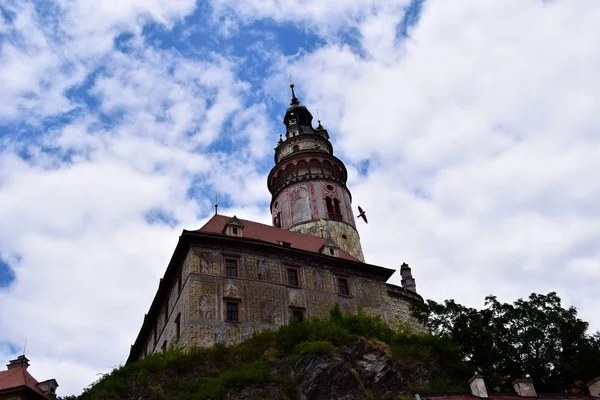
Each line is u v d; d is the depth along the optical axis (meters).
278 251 41.47
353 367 32.62
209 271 38.06
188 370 32.28
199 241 39.06
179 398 29.41
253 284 38.84
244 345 34.53
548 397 27.80
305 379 31.06
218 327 35.72
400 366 33.97
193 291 36.59
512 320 37.19
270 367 32.22
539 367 34.94
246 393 29.91
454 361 35.12
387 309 43.31
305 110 70.19
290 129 66.62
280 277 40.28
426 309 39.03
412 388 32.78
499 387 34.38
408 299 46.59
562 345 35.81
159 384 30.88
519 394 27.92
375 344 34.91
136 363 32.28
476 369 34.84
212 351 33.53
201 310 36.00
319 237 48.53
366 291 43.31
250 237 43.56
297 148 62.12
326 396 30.47
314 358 31.73
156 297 44.28
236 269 39.12
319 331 34.12
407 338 36.66
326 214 53.47
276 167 59.03
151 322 47.09
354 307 41.75
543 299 38.38
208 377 32.00
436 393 25.86
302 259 42.22
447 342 36.03
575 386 34.34
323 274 42.31
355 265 44.09
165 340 40.25
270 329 36.66
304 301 39.94
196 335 34.75
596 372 33.69
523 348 35.97
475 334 36.09
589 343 35.75
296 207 54.53
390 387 32.44
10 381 34.62
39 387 35.84
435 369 34.72
